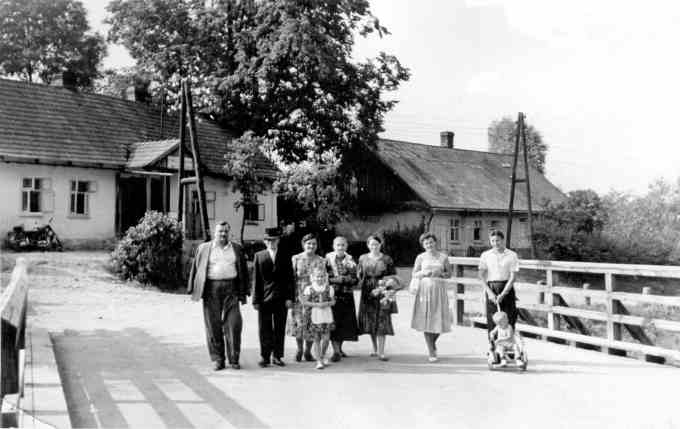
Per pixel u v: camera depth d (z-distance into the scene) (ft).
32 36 139.03
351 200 111.45
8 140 77.20
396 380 27.71
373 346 33.88
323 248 114.83
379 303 32.04
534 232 120.88
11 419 14.49
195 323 42.06
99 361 29.60
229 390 25.25
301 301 30.32
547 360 32.99
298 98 110.42
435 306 31.86
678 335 56.80
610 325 36.04
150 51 111.04
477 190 143.13
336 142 114.01
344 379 27.71
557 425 21.44
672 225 139.03
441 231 127.75
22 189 76.89
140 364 29.37
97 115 92.84
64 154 80.74
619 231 133.49
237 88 107.65
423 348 36.19
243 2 105.40
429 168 141.08
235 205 96.12
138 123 98.02
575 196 127.54
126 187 87.30
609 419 22.16
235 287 29.43
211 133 106.73
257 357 32.45
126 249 62.90
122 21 111.14
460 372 29.58
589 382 27.84
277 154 117.08
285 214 117.39
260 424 20.85
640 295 34.47
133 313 45.91
